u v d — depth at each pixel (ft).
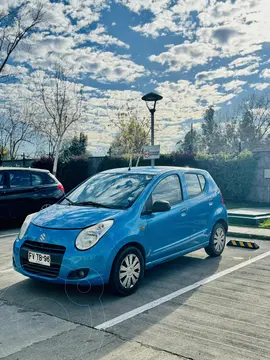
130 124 78.23
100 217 15.62
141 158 61.46
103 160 65.41
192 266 20.47
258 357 10.48
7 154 75.87
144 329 12.26
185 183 20.38
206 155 56.90
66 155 74.69
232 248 25.34
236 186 53.98
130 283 15.67
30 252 15.48
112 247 14.87
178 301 14.93
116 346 11.07
